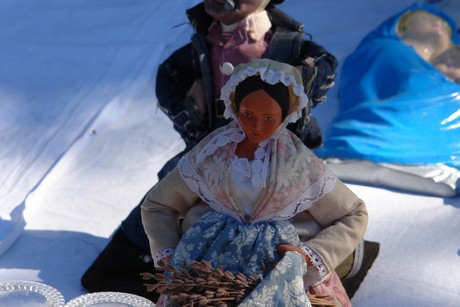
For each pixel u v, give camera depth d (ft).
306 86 15.75
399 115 20.45
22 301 12.63
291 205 12.62
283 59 16.11
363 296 16.31
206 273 11.83
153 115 23.15
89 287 16.69
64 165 21.16
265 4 16.48
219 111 16.61
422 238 17.93
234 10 16.10
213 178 12.68
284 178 12.49
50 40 26.71
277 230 12.57
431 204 19.07
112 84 24.40
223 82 16.40
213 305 11.71
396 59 22.03
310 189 12.66
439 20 23.56
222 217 12.80
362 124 20.57
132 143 21.99
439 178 19.24
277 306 11.77
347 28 26.37
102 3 28.63
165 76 17.22
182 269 12.07
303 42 16.56
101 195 20.12
